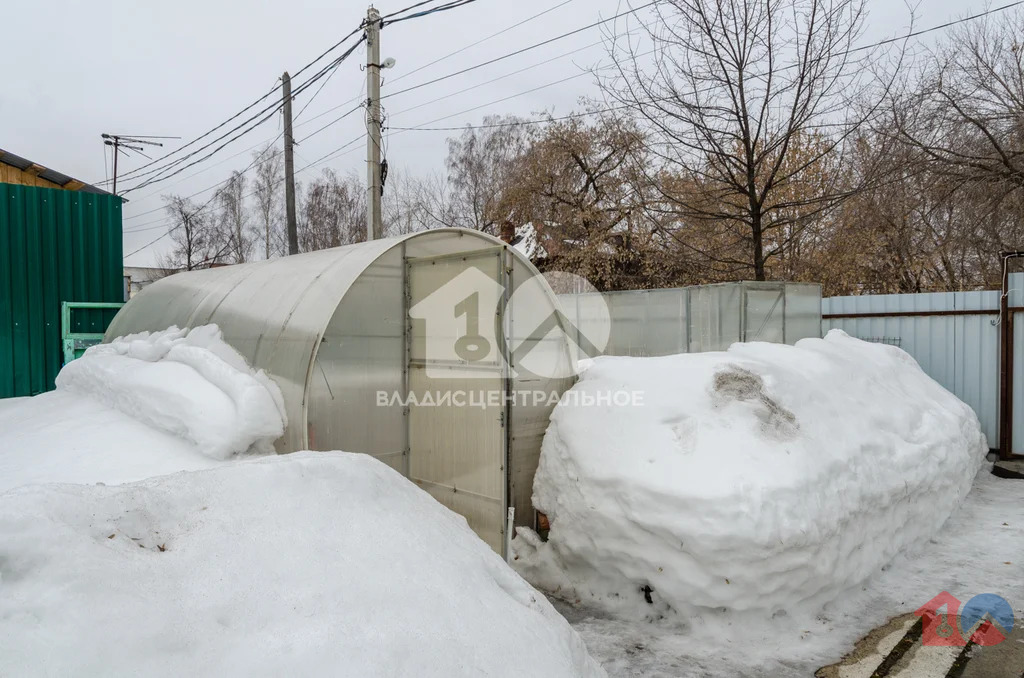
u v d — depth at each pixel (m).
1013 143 11.61
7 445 4.47
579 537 4.91
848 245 14.76
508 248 5.40
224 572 2.25
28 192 7.54
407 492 3.40
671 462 4.46
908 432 5.74
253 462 3.06
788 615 4.28
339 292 4.94
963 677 3.73
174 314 6.50
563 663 2.62
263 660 1.96
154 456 4.16
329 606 2.26
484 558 3.13
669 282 15.02
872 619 4.44
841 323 9.73
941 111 11.82
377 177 11.73
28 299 7.53
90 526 2.22
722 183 11.47
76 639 1.79
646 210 12.47
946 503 5.97
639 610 4.60
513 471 5.39
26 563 1.96
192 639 1.94
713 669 3.89
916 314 9.02
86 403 5.46
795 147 13.12
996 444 8.45
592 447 4.99
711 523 4.05
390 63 11.72
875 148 13.12
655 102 10.82
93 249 7.98
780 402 4.86
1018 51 12.12
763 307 7.96
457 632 2.41
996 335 8.40
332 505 2.86
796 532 4.09
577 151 17.59
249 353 5.16
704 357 5.45
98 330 7.98
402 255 5.40
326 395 4.83
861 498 4.71
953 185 11.78
